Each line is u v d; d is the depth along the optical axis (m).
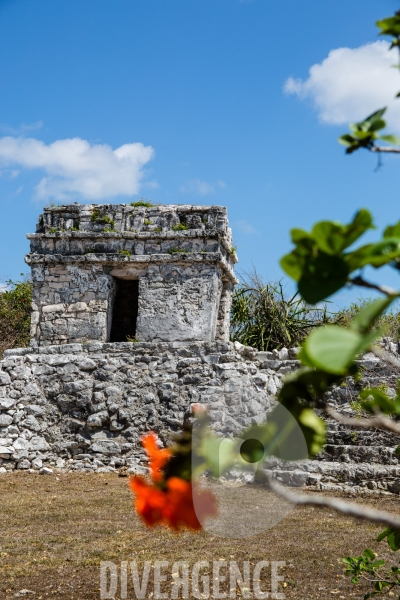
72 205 17.80
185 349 14.76
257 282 21.58
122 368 14.79
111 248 17.44
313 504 1.67
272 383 13.86
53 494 11.55
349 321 17.72
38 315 17.41
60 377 14.80
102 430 14.38
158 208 17.59
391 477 11.50
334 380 1.81
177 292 17.08
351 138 1.86
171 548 7.90
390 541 3.30
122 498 11.13
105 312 17.17
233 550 7.71
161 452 1.87
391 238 1.47
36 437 14.29
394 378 12.47
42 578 6.80
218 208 17.38
